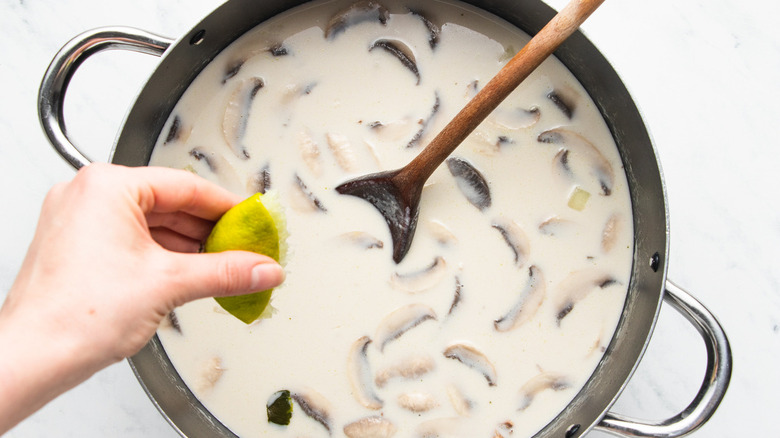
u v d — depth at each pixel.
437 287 0.70
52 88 0.66
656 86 0.75
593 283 0.70
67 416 0.74
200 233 0.65
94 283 0.58
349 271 0.70
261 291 0.61
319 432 0.70
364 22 0.71
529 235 0.70
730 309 0.75
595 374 0.70
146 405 0.74
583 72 0.70
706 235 0.75
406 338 0.70
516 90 0.71
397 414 0.69
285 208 0.70
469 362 0.70
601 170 0.71
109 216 0.59
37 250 0.59
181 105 0.71
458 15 0.71
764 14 0.75
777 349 0.75
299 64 0.71
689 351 0.75
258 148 0.70
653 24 0.75
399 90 0.71
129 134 0.68
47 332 0.58
